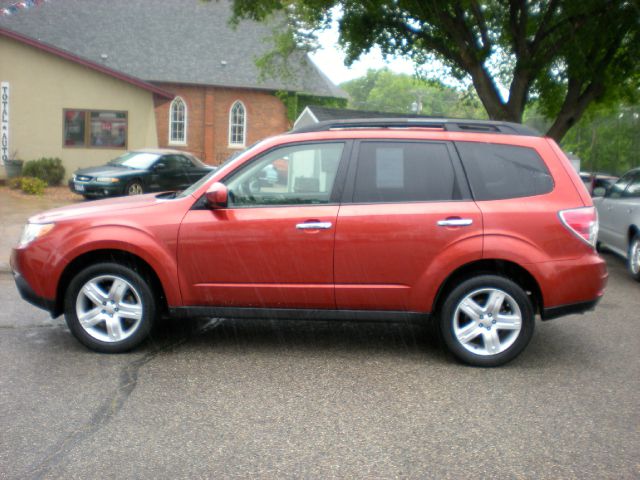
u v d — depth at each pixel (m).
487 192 5.40
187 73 37.25
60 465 3.62
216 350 5.80
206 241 5.40
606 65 17.92
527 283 5.52
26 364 5.32
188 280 5.46
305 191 5.48
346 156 5.50
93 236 5.43
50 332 6.28
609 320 7.23
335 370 5.32
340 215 5.36
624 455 3.84
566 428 4.23
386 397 4.73
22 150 24.02
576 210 5.34
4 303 7.44
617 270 10.77
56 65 23.89
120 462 3.67
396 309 5.43
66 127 24.27
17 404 4.47
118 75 24.30
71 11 37.53
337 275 5.38
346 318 5.48
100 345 5.59
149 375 5.11
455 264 5.29
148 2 40.03
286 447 3.89
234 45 39.81
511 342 5.38
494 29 18.50
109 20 38.16
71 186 18.42
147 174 18.80
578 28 16.56
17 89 23.69
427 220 5.30
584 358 5.76
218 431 4.11
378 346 6.01
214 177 5.56
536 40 17.50
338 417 4.36
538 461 3.76
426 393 4.83
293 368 5.35
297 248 5.37
